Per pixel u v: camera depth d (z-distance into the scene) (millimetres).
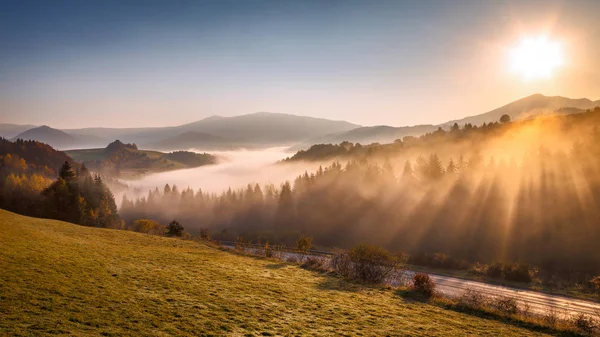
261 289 20609
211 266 26594
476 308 20547
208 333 12961
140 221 76125
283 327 14445
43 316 12477
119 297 15867
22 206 106438
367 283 26156
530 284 52406
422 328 16062
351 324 15672
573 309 36625
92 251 26250
